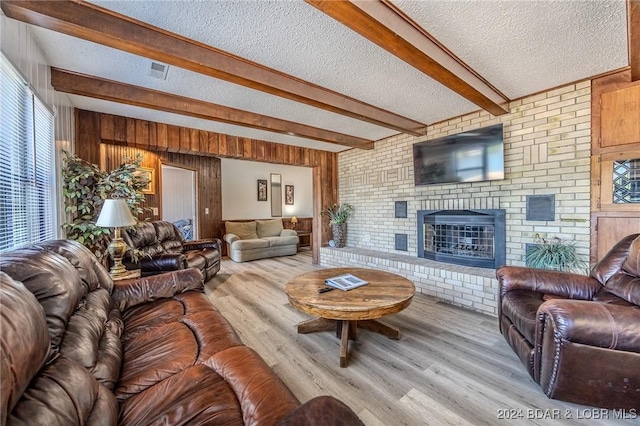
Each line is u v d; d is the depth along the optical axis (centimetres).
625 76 231
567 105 261
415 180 392
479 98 256
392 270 379
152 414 97
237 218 714
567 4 154
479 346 216
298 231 780
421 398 159
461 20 167
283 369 189
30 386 76
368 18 150
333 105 274
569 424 139
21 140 173
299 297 207
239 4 154
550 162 273
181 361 128
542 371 155
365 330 246
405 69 229
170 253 363
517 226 297
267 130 357
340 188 543
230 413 95
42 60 200
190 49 189
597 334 137
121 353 137
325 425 72
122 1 151
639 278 171
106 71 227
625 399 136
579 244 256
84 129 299
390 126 341
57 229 236
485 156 313
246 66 215
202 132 385
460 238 348
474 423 141
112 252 266
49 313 111
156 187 489
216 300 331
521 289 205
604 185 244
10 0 138
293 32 180
